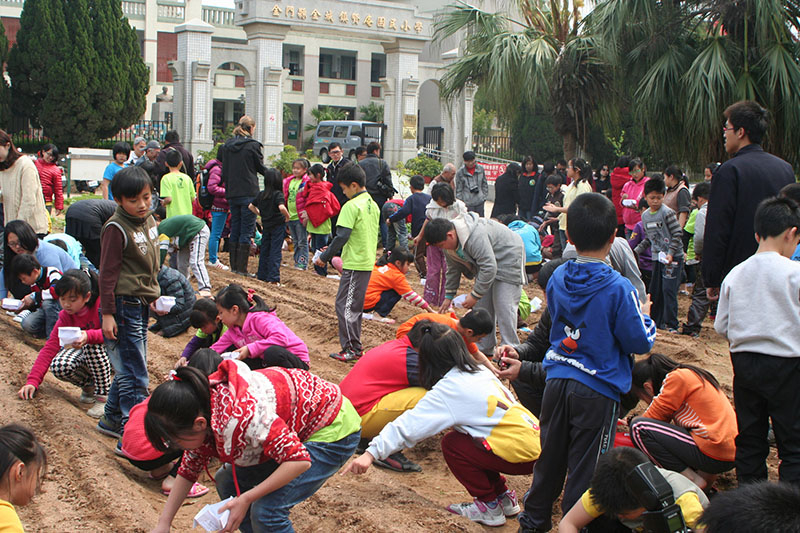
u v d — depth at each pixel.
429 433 4.37
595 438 3.83
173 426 3.23
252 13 28.69
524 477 5.57
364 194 7.84
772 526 2.25
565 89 15.00
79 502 4.69
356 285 7.87
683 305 10.98
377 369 5.29
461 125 28.30
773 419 4.18
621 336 3.78
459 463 4.61
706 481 4.66
